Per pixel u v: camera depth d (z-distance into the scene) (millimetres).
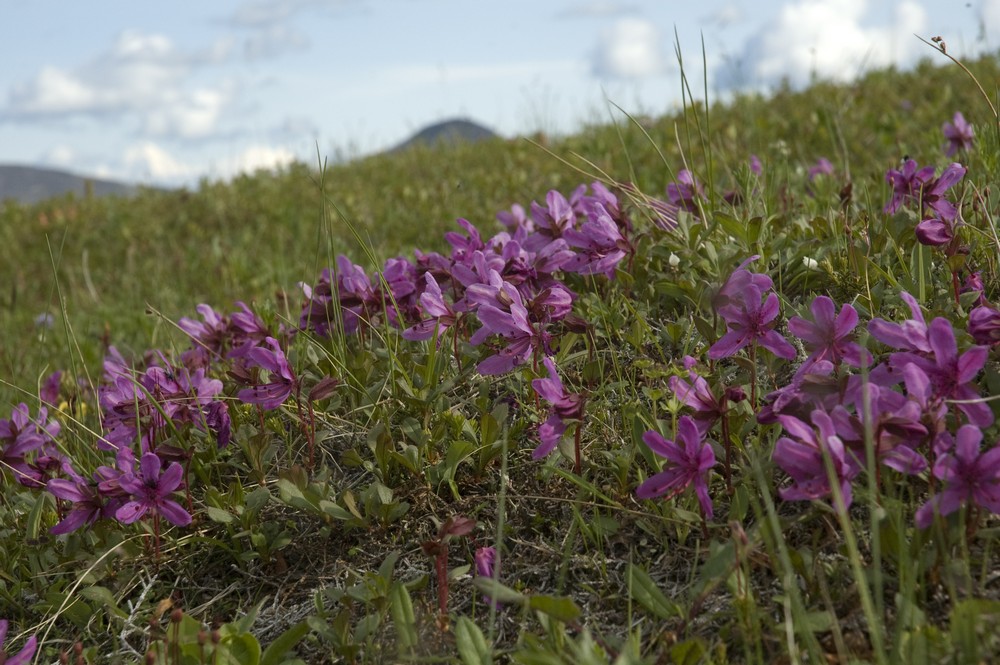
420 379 687
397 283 728
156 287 1526
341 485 647
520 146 2100
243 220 1962
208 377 804
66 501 687
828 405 504
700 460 512
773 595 503
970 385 488
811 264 699
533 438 640
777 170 1021
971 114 1304
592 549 562
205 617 593
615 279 757
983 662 424
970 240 691
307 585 595
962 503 463
